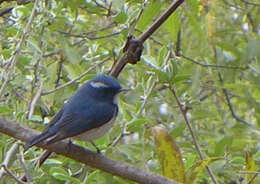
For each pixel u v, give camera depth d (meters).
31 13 11.00
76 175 11.15
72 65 12.16
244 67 13.95
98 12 13.24
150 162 11.67
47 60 13.53
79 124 10.52
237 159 11.13
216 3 14.45
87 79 11.73
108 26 13.45
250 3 14.69
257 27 15.34
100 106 10.91
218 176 11.82
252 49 13.13
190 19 12.36
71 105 10.88
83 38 13.32
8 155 9.83
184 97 12.66
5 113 10.95
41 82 11.47
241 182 10.86
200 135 13.51
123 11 10.87
